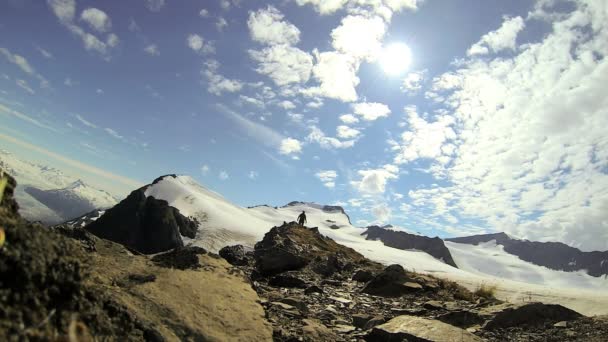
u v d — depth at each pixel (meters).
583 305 24.77
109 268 8.84
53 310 4.22
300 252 28.67
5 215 4.73
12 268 4.21
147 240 164.50
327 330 9.54
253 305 9.24
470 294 17.98
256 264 24.14
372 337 10.48
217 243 168.88
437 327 10.68
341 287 19.09
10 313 3.91
